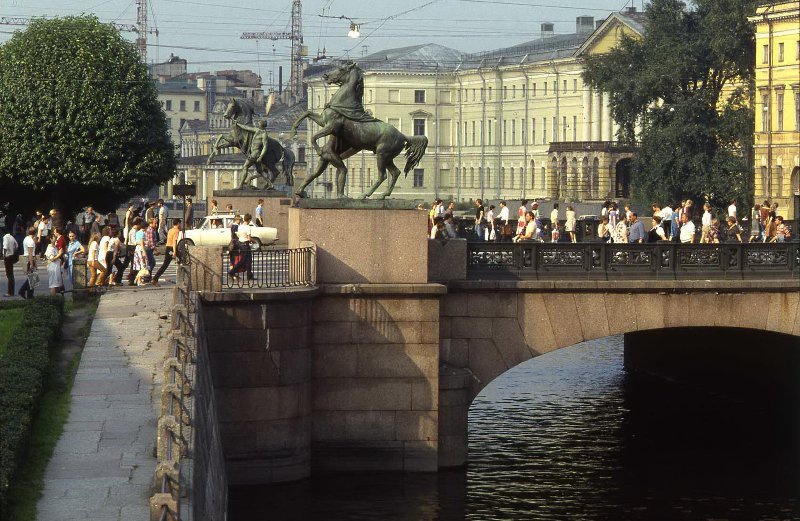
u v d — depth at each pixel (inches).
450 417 1417.3
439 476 1390.3
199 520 708.7
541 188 6033.5
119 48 3184.1
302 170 6978.4
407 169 1405.0
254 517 1236.5
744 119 3983.8
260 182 2265.0
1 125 3090.6
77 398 965.2
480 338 1449.3
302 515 1250.0
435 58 6835.6
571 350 2583.7
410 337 1380.4
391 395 1381.6
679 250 1494.8
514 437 1660.9
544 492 1386.6
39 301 1291.8
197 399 832.3
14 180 3110.2
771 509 1347.2
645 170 4045.3
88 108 3105.3
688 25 4104.3
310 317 1358.3
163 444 647.8
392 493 1338.6
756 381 1918.1
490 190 6437.0
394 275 1381.6
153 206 2561.5
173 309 983.0
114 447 835.4
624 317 1476.4
